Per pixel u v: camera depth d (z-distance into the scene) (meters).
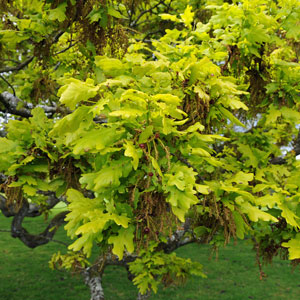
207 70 2.58
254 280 11.64
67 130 2.17
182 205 2.08
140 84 2.54
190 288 10.84
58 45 4.63
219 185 2.66
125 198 2.39
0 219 21.17
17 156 3.11
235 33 3.43
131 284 11.25
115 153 2.30
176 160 2.73
